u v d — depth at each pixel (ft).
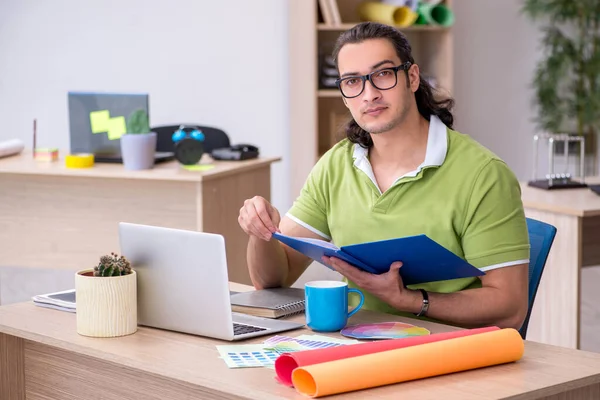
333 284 6.60
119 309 6.28
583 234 12.62
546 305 12.10
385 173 7.52
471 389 5.04
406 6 19.04
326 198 7.88
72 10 20.70
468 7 21.49
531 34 21.93
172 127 15.06
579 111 21.52
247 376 5.35
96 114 13.20
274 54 20.38
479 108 21.86
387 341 5.45
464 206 7.18
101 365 6.78
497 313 6.91
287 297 7.30
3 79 21.20
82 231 13.15
